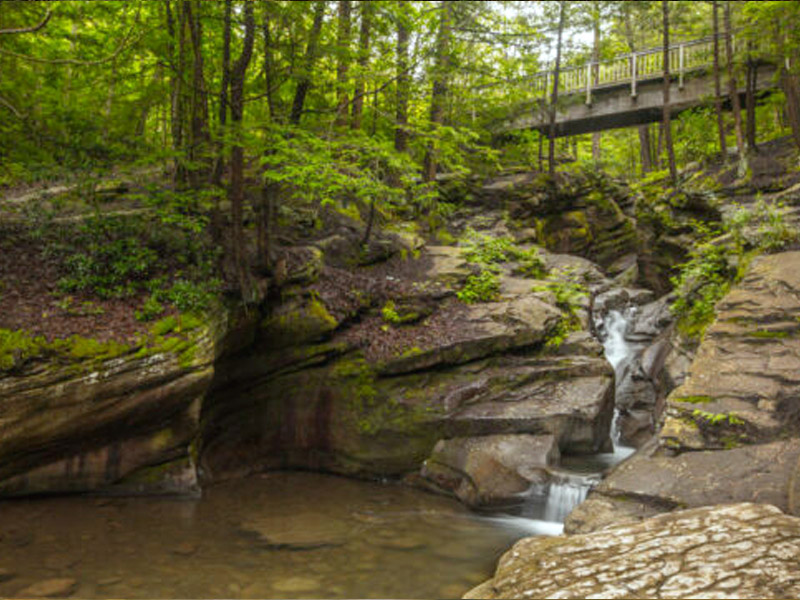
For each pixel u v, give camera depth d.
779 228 11.12
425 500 8.88
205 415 9.66
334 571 6.03
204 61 11.36
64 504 7.77
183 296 9.09
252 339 10.34
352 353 10.72
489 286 12.74
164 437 8.59
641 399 11.68
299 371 10.57
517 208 19.69
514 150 21.69
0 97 9.02
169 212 10.28
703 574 4.18
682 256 15.97
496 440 9.23
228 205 12.27
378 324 11.39
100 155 10.16
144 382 8.11
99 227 10.27
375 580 5.83
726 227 12.91
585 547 5.11
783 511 5.52
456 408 9.83
